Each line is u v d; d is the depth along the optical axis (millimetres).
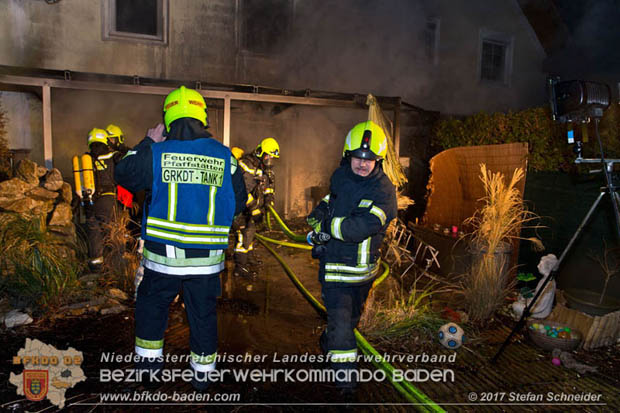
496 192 4352
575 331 3432
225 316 3936
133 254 4789
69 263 4137
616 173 3943
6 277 3676
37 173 5133
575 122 3195
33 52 7336
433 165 6320
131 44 7898
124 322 3609
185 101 2482
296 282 4914
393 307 4074
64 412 2406
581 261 4254
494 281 3994
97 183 4598
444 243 5332
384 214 2533
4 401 2479
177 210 2344
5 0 7113
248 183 4934
